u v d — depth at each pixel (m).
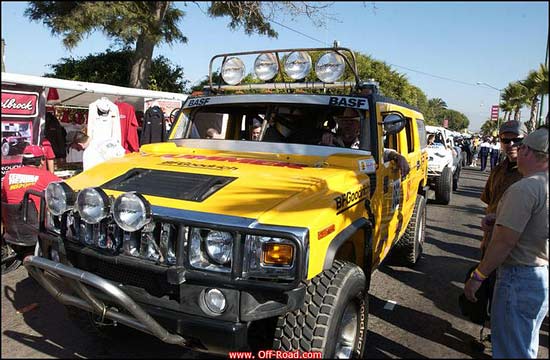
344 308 2.65
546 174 2.69
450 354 3.46
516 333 2.77
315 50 4.02
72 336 3.36
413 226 5.41
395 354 3.43
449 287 5.04
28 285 4.24
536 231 2.67
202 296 2.40
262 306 2.37
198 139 4.14
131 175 3.13
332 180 2.99
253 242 2.35
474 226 8.55
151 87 12.77
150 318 2.43
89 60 12.73
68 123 9.10
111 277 2.75
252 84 4.38
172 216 2.47
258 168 3.23
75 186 3.06
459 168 13.91
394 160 4.13
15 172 4.23
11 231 4.27
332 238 2.61
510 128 3.77
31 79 5.92
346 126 3.83
